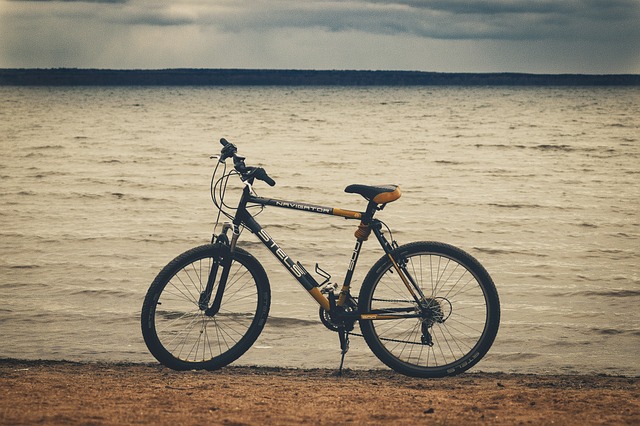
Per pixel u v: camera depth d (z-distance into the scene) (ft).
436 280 15.42
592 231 41.19
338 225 40.78
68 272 29.86
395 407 12.64
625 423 11.56
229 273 15.96
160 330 18.58
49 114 244.22
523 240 38.47
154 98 513.86
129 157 92.43
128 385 14.48
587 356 19.48
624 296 26.66
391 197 15.06
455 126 183.52
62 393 13.56
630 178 70.54
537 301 25.88
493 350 19.84
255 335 16.03
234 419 11.54
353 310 15.37
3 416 11.47
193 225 42.27
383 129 170.60
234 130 163.84
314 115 259.39
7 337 20.84
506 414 12.19
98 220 44.01
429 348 18.20
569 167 82.28
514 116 247.29
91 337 20.89
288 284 27.43
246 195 15.28
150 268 30.86
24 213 46.83
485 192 59.57
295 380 15.67
